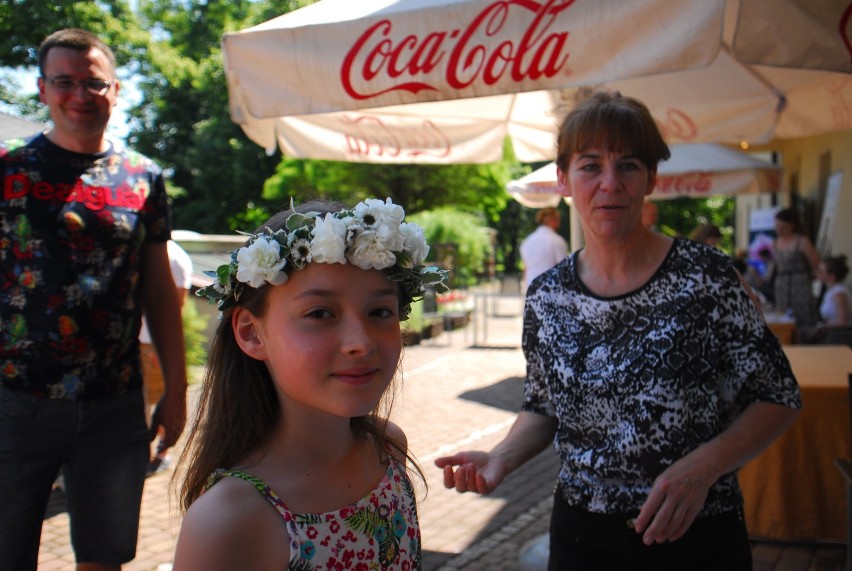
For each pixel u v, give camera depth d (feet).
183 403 9.74
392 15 8.92
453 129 16.88
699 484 6.02
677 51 7.79
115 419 8.59
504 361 36.60
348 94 9.18
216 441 4.70
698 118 16.38
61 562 13.24
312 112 9.44
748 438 6.30
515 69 8.41
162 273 9.35
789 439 13.23
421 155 16.58
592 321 6.82
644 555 6.54
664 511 5.92
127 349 8.72
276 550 4.27
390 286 4.60
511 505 16.15
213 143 90.68
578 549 6.86
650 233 6.95
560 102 16.15
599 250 6.90
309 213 4.51
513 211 115.24
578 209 7.06
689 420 6.40
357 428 5.22
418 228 4.78
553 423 7.58
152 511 15.51
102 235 8.45
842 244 31.63
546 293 7.19
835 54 7.54
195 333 26.43
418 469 5.80
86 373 8.31
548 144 17.52
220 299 4.67
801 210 39.75
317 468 4.65
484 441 21.16
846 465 10.46
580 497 6.83
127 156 8.91
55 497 16.96
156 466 17.79
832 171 33.94
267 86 9.66
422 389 29.19
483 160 17.46
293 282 4.41
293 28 9.42
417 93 8.85
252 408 4.74
